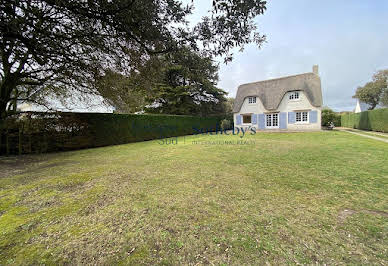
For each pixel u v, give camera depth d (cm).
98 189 347
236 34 324
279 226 215
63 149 925
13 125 802
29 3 341
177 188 346
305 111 1736
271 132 1672
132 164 561
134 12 338
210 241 190
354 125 2075
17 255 173
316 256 166
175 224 223
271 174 423
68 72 634
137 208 267
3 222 233
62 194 325
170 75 2273
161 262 163
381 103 2650
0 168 541
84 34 423
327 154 627
